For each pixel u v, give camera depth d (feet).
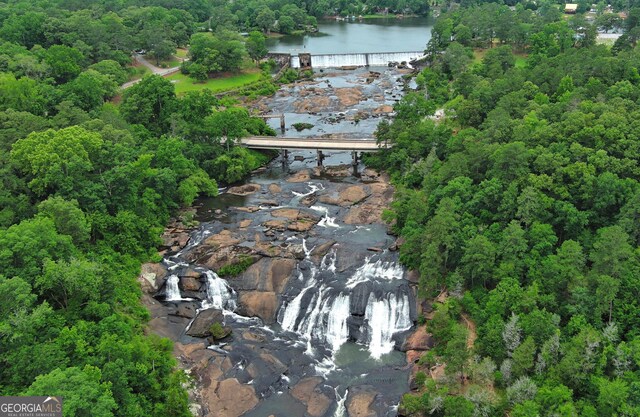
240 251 395.14
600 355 255.91
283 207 465.06
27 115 433.07
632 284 279.28
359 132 622.95
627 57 540.52
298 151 599.16
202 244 409.28
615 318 275.18
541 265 311.27
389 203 458.91
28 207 352.28
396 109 601.62
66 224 330.54
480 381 277.44
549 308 292.81
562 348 264.52
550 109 433.48
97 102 540.11
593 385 250.16
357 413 280.31
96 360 252.01
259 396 293.43
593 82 476.95
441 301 332.60
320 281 369.30
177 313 354.33
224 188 510.99
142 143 499.10
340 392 296.30
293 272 377.91
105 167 410.31
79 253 327.26
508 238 318.45
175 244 411.75
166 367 289.94
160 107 558.56
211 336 334.85
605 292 273.33
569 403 239.09
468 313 320.50
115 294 320.29
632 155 343.46
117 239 382.22
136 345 283.18
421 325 332.39
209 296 370.94
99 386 230.07
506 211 344.49
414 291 353.31
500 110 459.73
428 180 415.23
